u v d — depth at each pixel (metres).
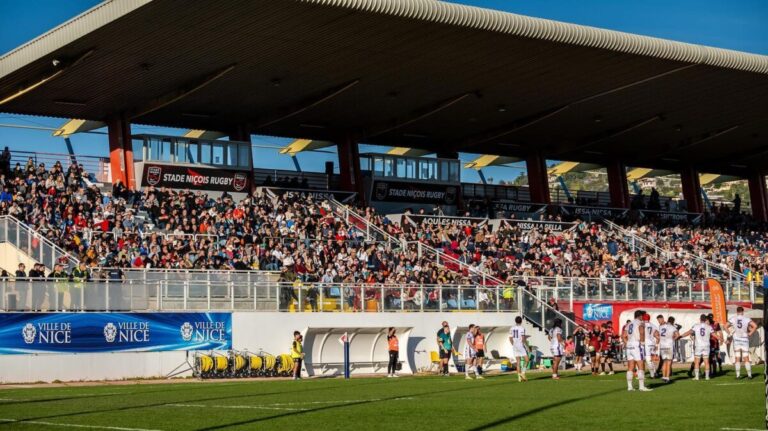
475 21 43.44
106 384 33.97
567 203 72.19
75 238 42.56
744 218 79.25
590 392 28.33
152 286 37.47
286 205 54.66
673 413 21.67
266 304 39.88
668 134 67.62
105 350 35.97
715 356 36.72
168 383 34.59
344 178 62.19
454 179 65.94
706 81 54.41
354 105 56.72
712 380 33.41
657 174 81.38
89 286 36.06
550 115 60.09
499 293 45.44
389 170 63.66
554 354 35.88
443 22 42.78
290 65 48.56
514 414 21.67
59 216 45.78
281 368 38.78
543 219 66.25
